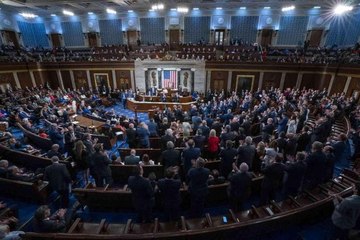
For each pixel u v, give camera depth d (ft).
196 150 19.17
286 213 14.03
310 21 76.74
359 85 51.06
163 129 32.58
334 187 18.35
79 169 23.68
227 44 84.48
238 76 71.31
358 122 36.70
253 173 20.39
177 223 14.90
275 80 69.31
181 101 62.44
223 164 19.85
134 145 28.58
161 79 73.36
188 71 72.08
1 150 27.43
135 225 14.85
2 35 79.30
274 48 81.46
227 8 79.46
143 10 83.10
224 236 13.08
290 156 23.38
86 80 79.46
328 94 60.23
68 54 84.17
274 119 33.60
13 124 43.88
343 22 73.51
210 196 18.69
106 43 91.71
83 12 84.99
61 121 42.80
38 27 92.68
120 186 22.12
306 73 65.46
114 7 77.46
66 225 15.02
